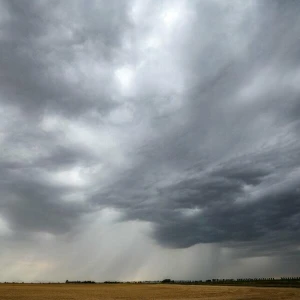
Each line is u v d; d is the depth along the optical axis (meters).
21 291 71.12
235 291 79.19
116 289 87.38
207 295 65.81
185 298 57.81
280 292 74.06
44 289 80.81
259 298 57.00
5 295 59.41
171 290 83.81
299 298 56.56
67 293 67.81
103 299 54.38
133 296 61.88
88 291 76.50
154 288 94.44
